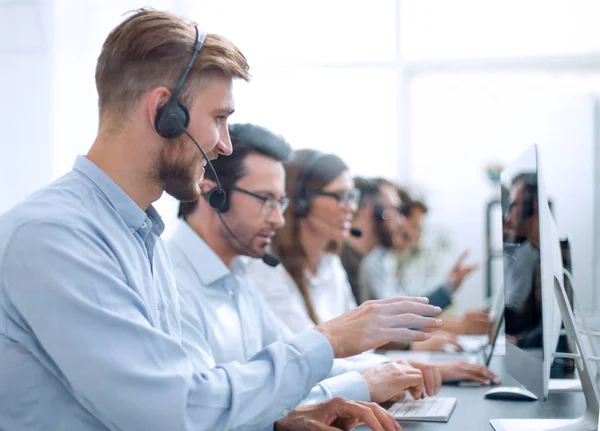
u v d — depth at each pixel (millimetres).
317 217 2346
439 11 3539
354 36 3533
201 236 1635
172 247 1575
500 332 2074
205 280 1553
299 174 2338
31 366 958
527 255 1248
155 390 936
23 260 929
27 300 925
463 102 3553
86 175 1051
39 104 3324
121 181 1061
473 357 2152
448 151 3512
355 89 3521
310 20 3516
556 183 3412
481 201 3422
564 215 3357
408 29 3549
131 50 1037
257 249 1699
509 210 1447
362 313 1117
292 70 3516
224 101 1091
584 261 3250
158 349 956
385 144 3510
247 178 1656
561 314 1171
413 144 3539
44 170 3312
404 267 3031
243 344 1596
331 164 2361
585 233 3311
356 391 1361
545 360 1121
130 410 925
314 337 1087
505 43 3541
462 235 3367
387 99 3514
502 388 1523
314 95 3512
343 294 2645
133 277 1024
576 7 3492
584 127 3467
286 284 2258
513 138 3506
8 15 3324
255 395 1021
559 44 3504
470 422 1254
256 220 1662
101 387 920
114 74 1044
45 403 965
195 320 1452
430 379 1535
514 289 1383
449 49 3545
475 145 3520
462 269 2793
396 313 1115
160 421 932
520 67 3541
